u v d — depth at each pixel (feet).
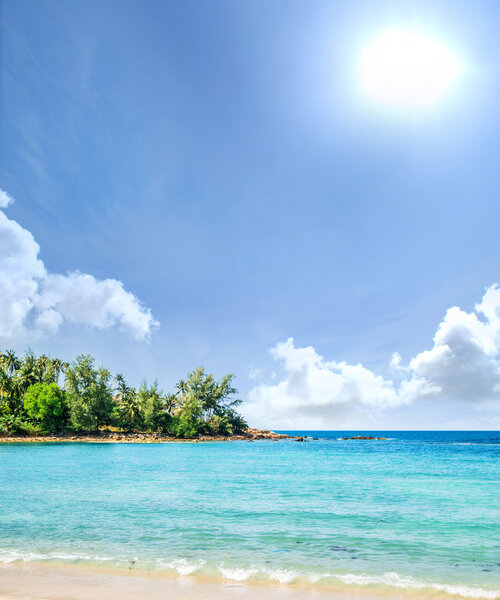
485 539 43.96
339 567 34.37
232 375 407.03
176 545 40.81
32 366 323.78
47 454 177.58
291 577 31.53
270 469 125.90
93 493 74.18
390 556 37.88
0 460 147.95
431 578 31.96
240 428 428.97
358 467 136.26
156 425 347.15
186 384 391.24
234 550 39.27
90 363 308.81
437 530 48.01
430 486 87.86
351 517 54.90
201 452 214.28
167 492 76.02
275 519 53.36
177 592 28.22
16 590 28.32
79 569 33.09
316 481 95.81
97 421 300.81
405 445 367.04
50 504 62.69
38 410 290.15
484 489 82.69
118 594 27.71
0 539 42.57
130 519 52.54
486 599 27.84
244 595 27.84
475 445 368.89
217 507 61.21
